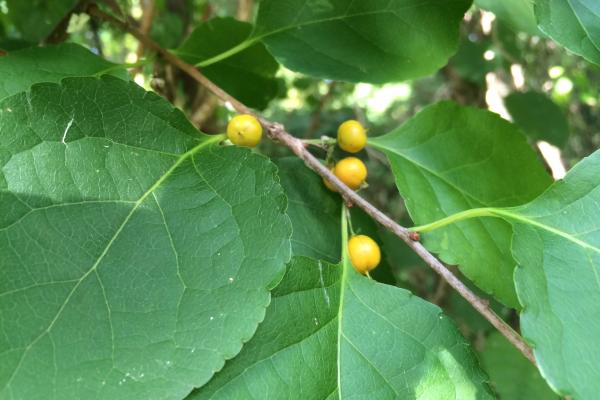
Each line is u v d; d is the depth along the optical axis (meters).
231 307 0.12
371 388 0.13
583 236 0.13
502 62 0.33
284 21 0.17
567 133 0.29
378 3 0.17
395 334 0.14
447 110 0.18
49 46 0.16
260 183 0.14
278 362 0.13
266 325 0.13
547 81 0.41
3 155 0.13
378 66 0.18
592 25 0.15
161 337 0.12
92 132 0.14
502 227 0.16
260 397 0.12
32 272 0.12
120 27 0.20
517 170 0.17
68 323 0.12
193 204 0.13
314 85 0.49
